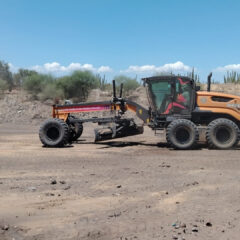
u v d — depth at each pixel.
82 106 15.08
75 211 6.02
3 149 13.58
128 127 14.71
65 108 15.21
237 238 4.93
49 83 32.53
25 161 10.82
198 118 14.03
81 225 5.38
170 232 5.12
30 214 5.87
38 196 6.91
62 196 6.91
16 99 31.66
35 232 5.12
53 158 11.38
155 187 7.57
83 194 7.05
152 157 11.52
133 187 7.57
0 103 30.33
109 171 9.24
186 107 13.77
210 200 6.61
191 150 13.04
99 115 26.73
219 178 8.37
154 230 5.20
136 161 10.77
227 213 5.89
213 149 13.25
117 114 15.58
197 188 7.46
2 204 6.40
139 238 4.92
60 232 5.12
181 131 13.27
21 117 27.27
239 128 14.11
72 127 16.16
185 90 13.80
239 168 9.59
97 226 5.33
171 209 6.11
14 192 7.21
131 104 14.63
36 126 24.70
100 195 6.98
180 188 7.47
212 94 13.83
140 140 16.42
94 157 11.58
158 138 17.02
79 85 32.62
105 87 38.00
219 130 13.25
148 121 14.34
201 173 8.94
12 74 45.88
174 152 12.59
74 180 8.24
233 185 7.68
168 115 13.90
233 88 37.78
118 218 5.68
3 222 5.50
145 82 14.16
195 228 5.27
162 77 13.94
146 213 5.91
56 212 5.96
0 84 35.88
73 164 10.30
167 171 9.21
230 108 13.72
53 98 31.62
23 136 18.62
